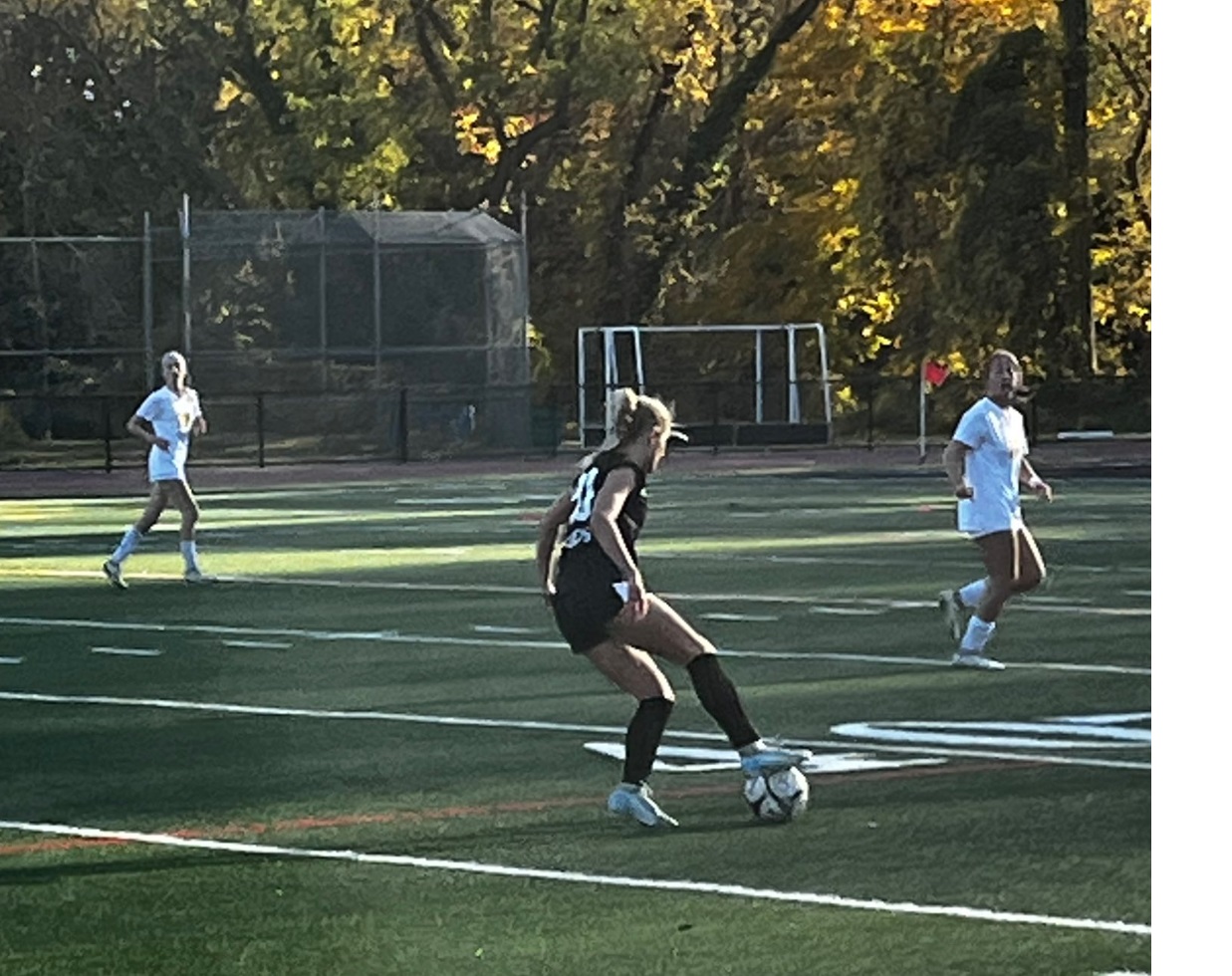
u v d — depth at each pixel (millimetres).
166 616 18281
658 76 59438
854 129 53812
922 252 53656
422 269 47188
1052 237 51312
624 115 60312
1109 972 7297
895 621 17312
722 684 9641
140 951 7676
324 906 8312
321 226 45250
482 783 10734
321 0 58062
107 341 54406
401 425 42844
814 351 55531
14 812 10148
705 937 7770
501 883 8625
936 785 10484
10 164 56312
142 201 56281
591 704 13258
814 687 13820
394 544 25297
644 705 9633
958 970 7297
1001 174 51562
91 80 57250
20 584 21156
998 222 51469
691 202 60344
